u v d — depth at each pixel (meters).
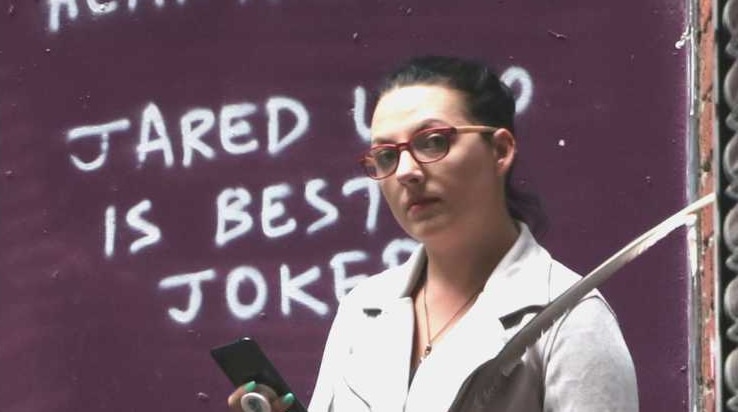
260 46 18.61
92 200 19.09
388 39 18.19
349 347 12.02
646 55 17.34
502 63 17.75
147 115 18.95
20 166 19.36
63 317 19.09
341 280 18.25
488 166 11.61
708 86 15.91
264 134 18.56
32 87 19.36
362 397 11.59
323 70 18.41
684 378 16.97
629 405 10.92
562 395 10.79
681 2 17.27
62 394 19.05
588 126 17.45
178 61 18.88
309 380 18.27
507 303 11.29
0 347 19.27
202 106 18.78
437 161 11.45
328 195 18.33
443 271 11.77
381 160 11.67
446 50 17.97
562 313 10.56
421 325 11.77
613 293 17.20
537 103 17.59
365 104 18.25
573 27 17.58
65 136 19.22
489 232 11.66
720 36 11.46
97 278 19.02
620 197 17.33
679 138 17.20
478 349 11.15
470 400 11.03
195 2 18.86
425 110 11.50
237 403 11.49
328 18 18.41
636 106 17.34
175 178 18.83
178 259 18.75
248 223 18.56
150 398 18.75
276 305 18.42
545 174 17.50
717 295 11.19
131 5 19.08
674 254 17.09
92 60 19.17
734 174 11.20
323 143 18.38
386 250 18.12
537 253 11.65
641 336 17.09
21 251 19.30
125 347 18.88
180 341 18.69
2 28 19.45
